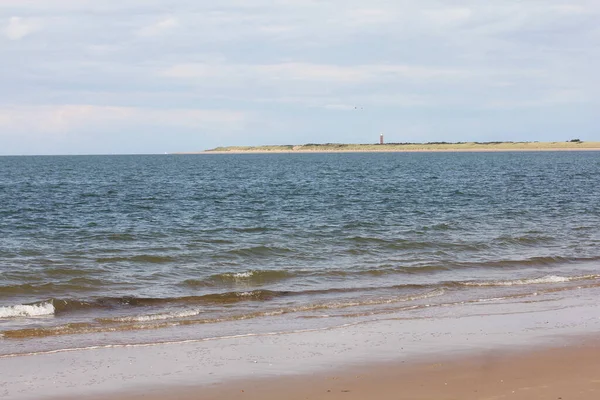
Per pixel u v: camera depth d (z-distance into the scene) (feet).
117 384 31.58
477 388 30.35
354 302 51.55
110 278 61.16
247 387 31.01
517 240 85.76
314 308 49.57
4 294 54.70
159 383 31.68
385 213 120.57
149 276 62.49
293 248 78.54
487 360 35.17
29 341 39.96
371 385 31.09
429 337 40.40
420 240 84.84
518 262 71.31
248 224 103.04
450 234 91.09
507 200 148.25
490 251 78.38
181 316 46.91
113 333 42.09
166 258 71.46
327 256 73.87
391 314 47.42
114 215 118.62
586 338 39.96
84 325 43.80
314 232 92.68
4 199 154.61
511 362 34.73
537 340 39.50
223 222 106.11
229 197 160.04
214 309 49.47
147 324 44.39
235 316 46.73
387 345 38.47
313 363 34.86
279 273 63.52
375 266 67.67
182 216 116.47
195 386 31.22
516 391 29.71
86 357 36.24
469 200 148.46
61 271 63.46
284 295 54.95
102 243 82.33
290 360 35.47
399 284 59.41
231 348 38.09
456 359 35.40
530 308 49.32
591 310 48.55
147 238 86.89
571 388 30.07
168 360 35.60
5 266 65.72
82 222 106.93
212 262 69.92
